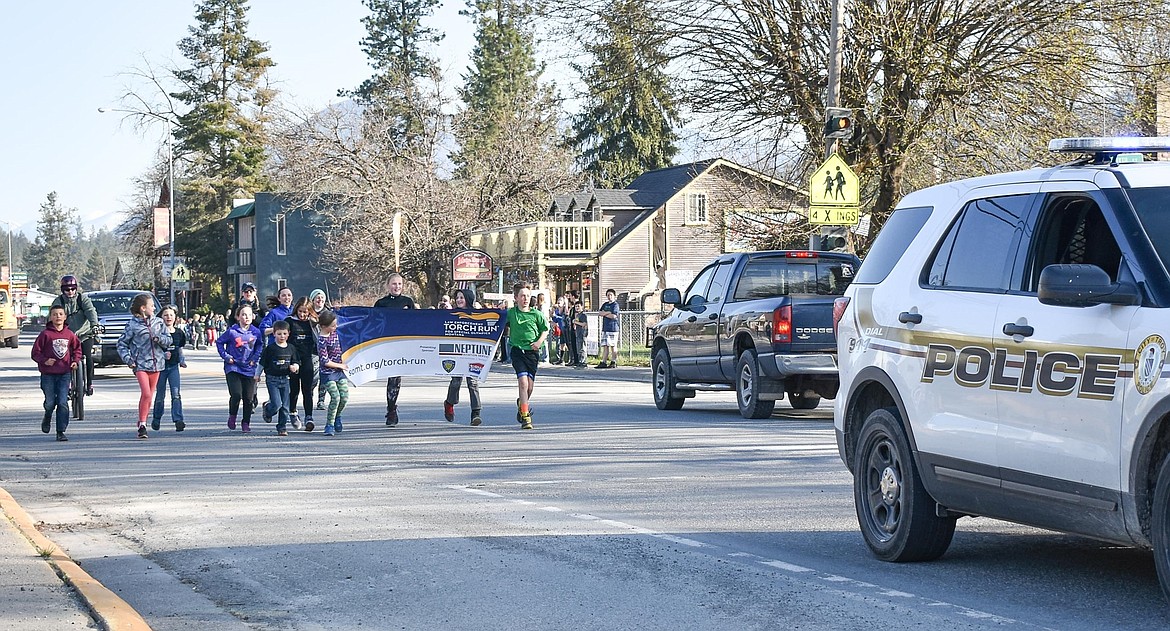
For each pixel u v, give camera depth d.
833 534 13.20
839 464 18.64
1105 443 9.09
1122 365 8.97
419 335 26.44
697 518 14.28
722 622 9.60
